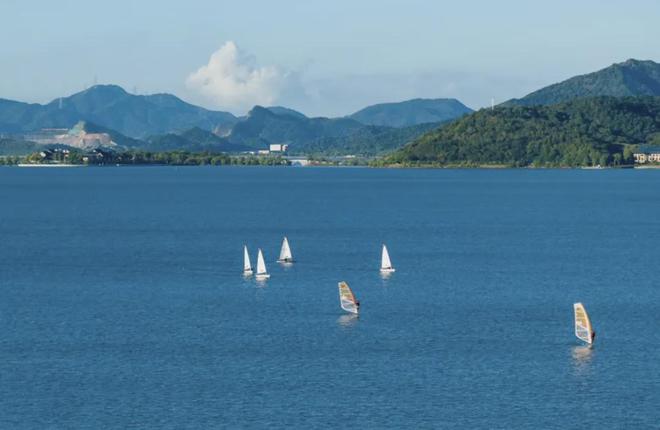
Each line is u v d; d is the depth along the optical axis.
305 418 170.75
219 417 171.25
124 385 187.62
